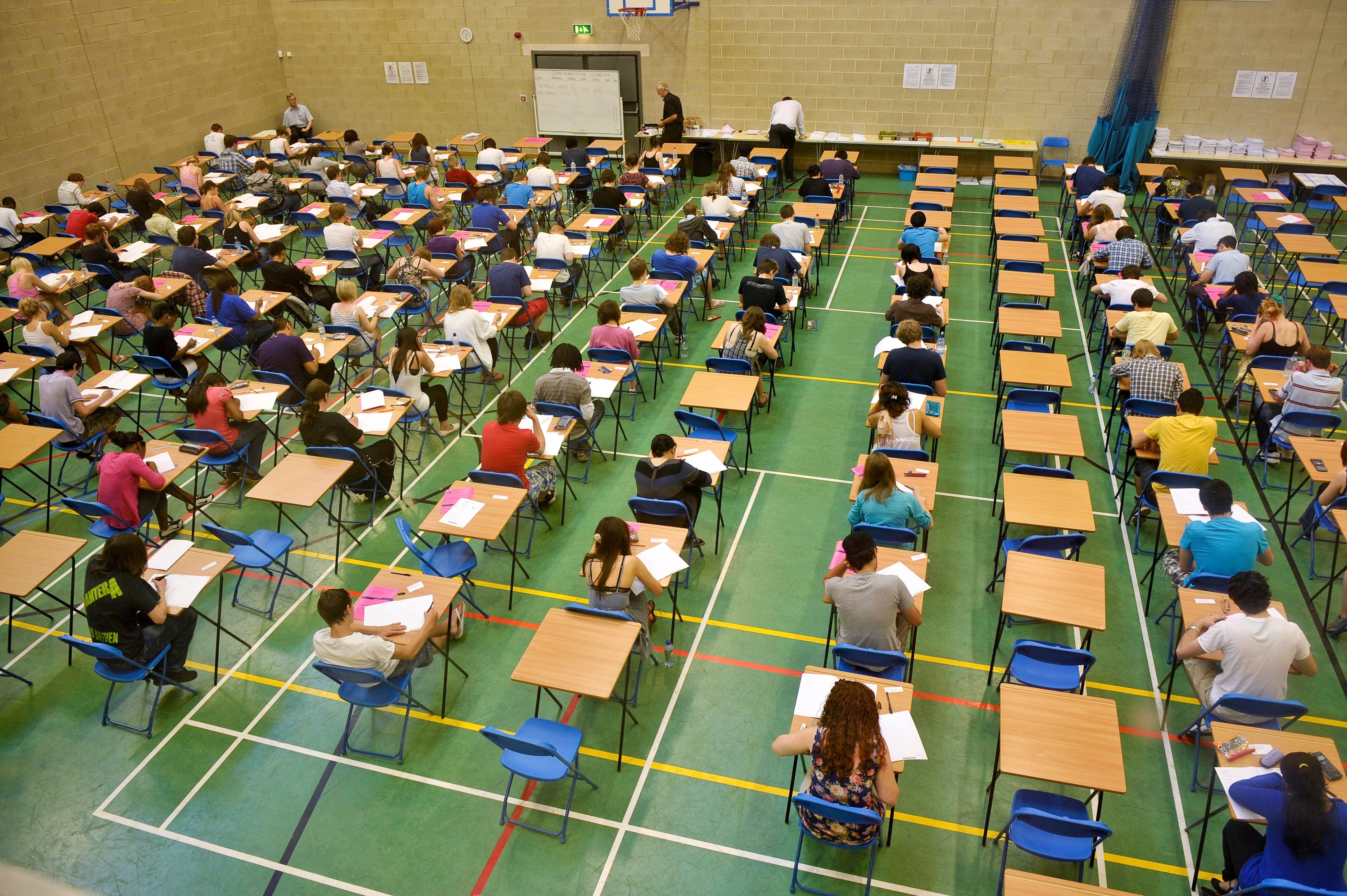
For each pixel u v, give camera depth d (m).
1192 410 7.23
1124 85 16.47
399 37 20.34
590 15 18.98
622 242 14.59
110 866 5.49
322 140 20.58
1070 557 7.36
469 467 9.28
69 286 11.82
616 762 6.10
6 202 14.03
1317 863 4.23
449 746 6.26
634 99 19.48
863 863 5.43
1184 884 5.28
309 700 6.66
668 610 7.37
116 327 11.00
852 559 5.67
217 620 6.92
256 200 15.04
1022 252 11.65
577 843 5.58
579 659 5.69
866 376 10.89
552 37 19.44
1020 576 6.15
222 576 7.71
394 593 6.37
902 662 5.52
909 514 6.58
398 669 6.05
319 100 21.58
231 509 8.71
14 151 15.21
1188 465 7.19
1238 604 5.30
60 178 16.11
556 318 12.54
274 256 11.45
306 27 20.77
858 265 14.20
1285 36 15.58
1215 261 10.91
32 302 9.86
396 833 5.67
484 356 9.99
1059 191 17.69
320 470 7.69
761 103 18.89
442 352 9.43
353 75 21.05
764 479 8.99
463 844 5.59
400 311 11.54
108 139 16.97
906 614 5.75
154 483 7.55
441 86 20.64
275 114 21.36
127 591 6.12
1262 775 4.74
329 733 6.39
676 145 17.86
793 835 5.61
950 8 17.02
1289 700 6.10
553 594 7.58
